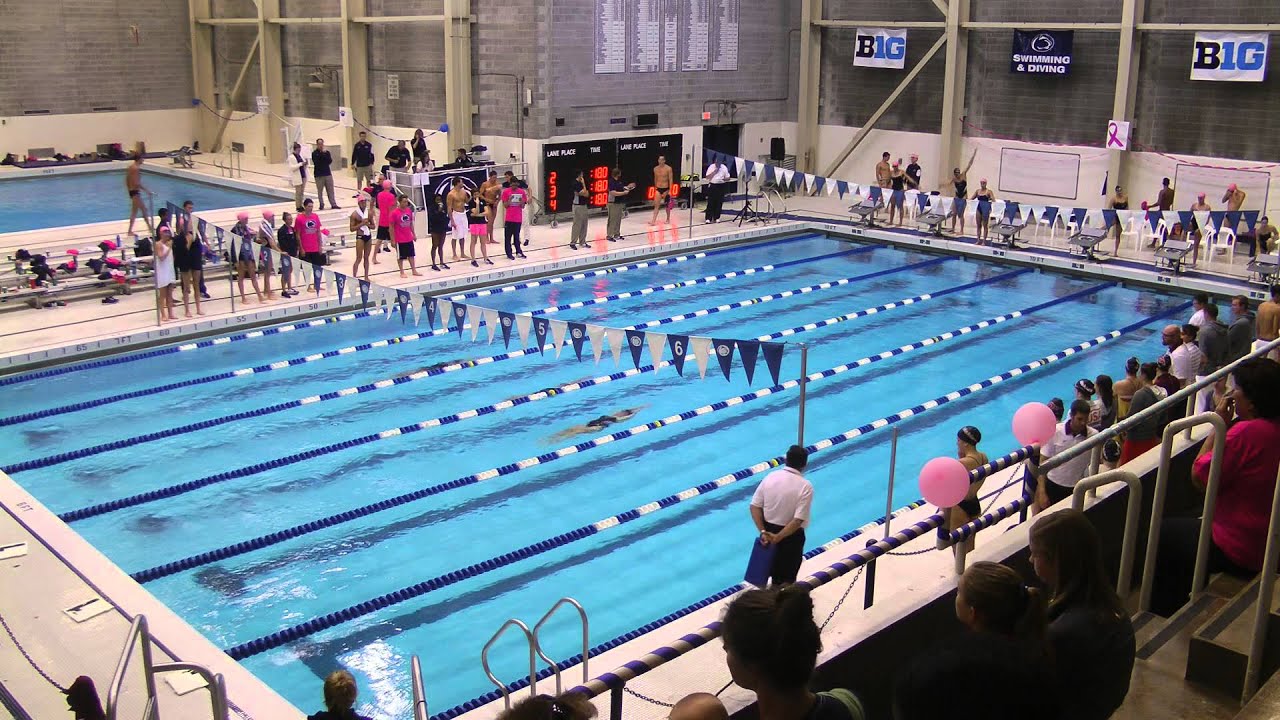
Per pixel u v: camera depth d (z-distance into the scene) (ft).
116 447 40.29
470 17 79.97
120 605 27.63
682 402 45.70
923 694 7.79
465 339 54.13
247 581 31.01
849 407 45.39
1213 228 60.29
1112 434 16.19
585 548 33.22
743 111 91.30
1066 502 17.08
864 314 59.93
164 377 48.01
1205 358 40.98
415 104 86.43
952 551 28.78
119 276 58.03
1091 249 69.46
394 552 32.78
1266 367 15.84
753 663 8.71
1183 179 73.46
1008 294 64.69
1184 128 73.10
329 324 56.29
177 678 23.12
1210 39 69.97
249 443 40.86
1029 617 10.36
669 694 21.90
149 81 98.63
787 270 70.79
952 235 76.89
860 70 89.40
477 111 81.71
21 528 29.14
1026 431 24.49
